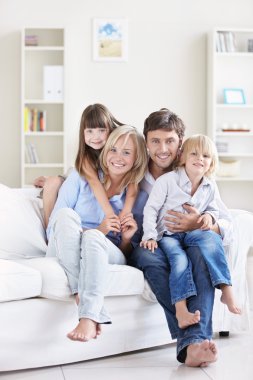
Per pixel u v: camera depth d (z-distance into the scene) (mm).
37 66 7027
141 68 7113
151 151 3244
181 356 2760
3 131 7051
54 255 3002
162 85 7141
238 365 2762
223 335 3361
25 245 3318
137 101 7117
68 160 7070
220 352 3000
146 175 3303
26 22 6984
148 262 2941
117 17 7070
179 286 2807
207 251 2912
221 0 7164
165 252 2979
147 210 3107
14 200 3443
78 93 7074
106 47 7062
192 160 3125
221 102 7180
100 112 3250
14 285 2611
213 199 3207
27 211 3432
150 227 3053
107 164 3197
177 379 2543
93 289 2656
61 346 2740
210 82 7035
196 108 7191
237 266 3307
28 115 6918
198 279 2852
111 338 2887
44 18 6996
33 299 2701
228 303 2863
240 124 7176
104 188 3258
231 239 3180
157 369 2701
